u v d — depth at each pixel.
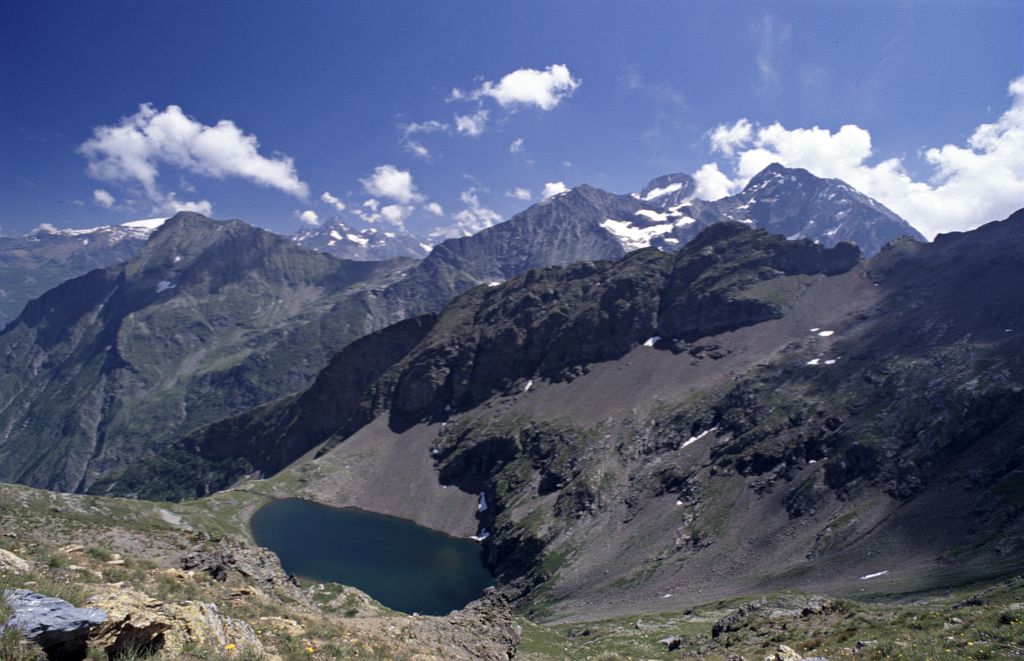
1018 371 194.12
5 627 14.95
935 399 198.00
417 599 185.12
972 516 146.00
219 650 20.88
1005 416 179.12
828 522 171.88
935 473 172.25
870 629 38.84
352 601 68.62
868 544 153.50
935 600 81.06
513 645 53.97
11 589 17.25
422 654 33.53
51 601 16.97
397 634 38.06
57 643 16.08
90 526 54.59
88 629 16.72
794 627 50.50
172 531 60.66
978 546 132.00
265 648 24.48
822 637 41.97
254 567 54.97
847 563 148.25
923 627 35.38
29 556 28.56
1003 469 158.38
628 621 108.06
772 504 192.25
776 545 172.38
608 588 178.25
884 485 176.25
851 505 174.88
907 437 189.38
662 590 167.75
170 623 19.91
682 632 82.88
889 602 106.81
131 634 17.88
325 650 27.44
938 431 184.88
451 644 42.28
